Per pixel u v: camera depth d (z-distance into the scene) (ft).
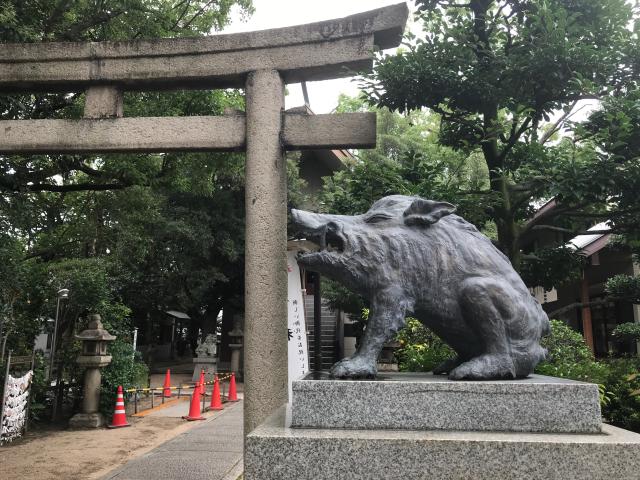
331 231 9.95
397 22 13.57
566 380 8.98
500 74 16.11
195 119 14.52
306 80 14.74
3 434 25.08
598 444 7.51
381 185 18.85
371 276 9.57
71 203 40.86
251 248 13.51
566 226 21.81
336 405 8.41
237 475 18.83
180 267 53.06
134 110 28.76
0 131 14.94
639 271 35.42
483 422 8.18
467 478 7.55
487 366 8.89
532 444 7.56
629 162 15.29
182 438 25.98
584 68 14.99
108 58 14.88
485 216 18.44
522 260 20.86
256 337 13.12
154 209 41.09
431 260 9.65
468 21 17.54
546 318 10.14
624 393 19.21
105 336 30.14
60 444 25.09
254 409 12.85
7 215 22.80
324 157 61.57
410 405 8.31
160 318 72.64
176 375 62.69
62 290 31.30
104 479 18.49
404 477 7.61
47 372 30.73
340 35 13.91
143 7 27.14
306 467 7.73
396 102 17.35
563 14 15.03
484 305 9.14
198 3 34.40
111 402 30.96
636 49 15.34
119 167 29.58
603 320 42.55
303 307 20.18
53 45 15.03
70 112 27.12
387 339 9.36
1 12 19.66
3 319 27.86
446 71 16.21
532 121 18.53
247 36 14.42
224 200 53.31
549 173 16.07
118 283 43.57
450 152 26.61
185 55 14.66
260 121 13.99
